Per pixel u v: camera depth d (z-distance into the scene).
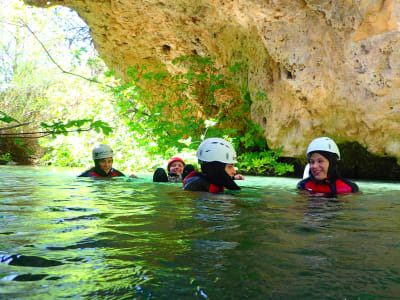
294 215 2.46
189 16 9.66
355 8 6.72
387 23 6.58
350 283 1.14
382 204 3.18
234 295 1.03
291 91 8.09
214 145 4.09
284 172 8.87
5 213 2.42
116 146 10.73
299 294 1.05
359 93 7.32
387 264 1.34
